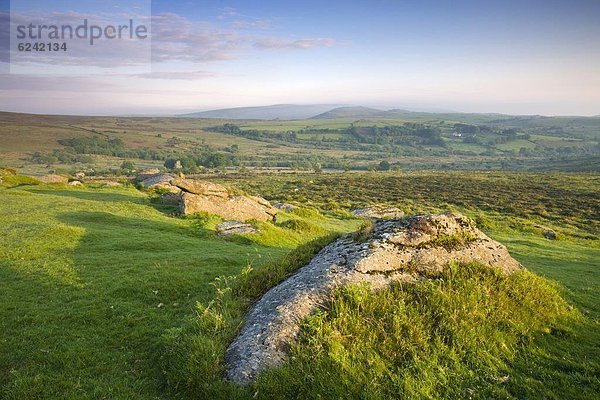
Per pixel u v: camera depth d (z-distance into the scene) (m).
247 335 9.64
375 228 14.06
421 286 11.26
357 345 9.26
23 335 11.18
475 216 69.44
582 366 9.61
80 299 14.11
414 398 8.17
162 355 10.02
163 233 27.89
